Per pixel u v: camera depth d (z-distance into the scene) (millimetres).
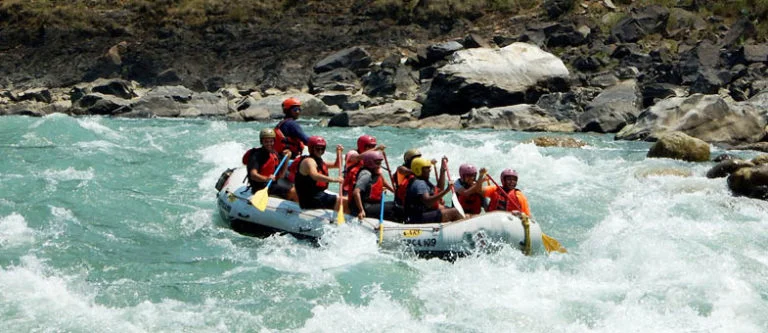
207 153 30703
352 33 59906
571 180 26375
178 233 20344
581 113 42000
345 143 36094
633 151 32656
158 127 40250
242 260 17938
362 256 17969
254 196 19359
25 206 21859
